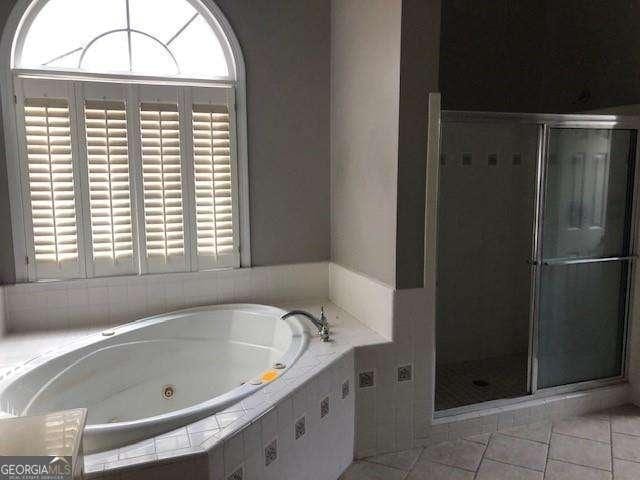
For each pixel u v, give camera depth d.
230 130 3.17
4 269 2.85
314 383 2.20
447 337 3.69
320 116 3.36
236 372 3.06
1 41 2.72
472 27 3.50
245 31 3.14
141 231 3.07
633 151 3.04
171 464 1.60
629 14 3.00
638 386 3.13
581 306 3.07
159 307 3.14
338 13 3.18
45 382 2.32
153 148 3.04
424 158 2.58
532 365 2.98
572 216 2.95
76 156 2.90
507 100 3.65
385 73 2.62
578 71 3.39
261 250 3.35
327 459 2.35
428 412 2.73
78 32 2.90
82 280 2.97
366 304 2.90
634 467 2.51
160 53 3.06
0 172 2.79
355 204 3.05
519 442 2.75
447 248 3.59
